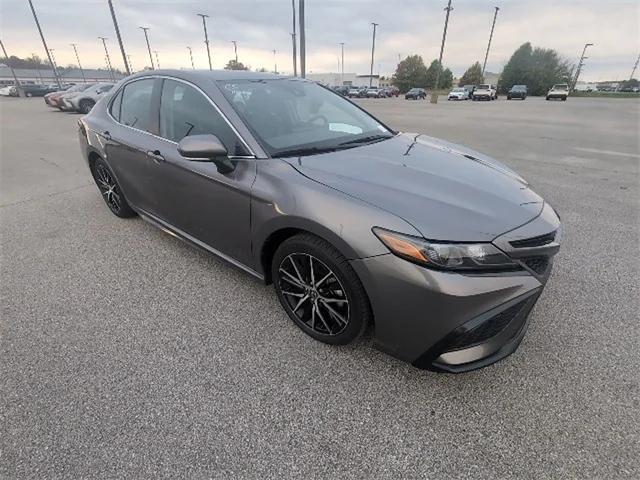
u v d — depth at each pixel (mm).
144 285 2943
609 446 1716
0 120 14625
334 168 2195
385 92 51844
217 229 2629
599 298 2781
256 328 2461
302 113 2844
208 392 1999
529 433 1778
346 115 3104
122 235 3789
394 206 1854
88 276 3074
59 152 8055
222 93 2631
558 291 2871
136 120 3275
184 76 2887
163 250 3477
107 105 3766
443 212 1837
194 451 1701
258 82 2955
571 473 1608
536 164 6898
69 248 3535
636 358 2217
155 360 2211
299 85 3195
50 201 4816
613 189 5352
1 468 1632
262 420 1849
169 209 3047
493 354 1867
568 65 74062
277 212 2119
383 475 1608
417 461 1663
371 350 2256
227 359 2215
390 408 1905
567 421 1836
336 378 2078
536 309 2660
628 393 1982
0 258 3367
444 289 1675
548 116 17312
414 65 81875
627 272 3129
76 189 5316
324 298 2158
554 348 2293
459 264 1700
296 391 2002
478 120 15102
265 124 2525
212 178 2465
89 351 2281
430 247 1696
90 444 1729
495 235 1766
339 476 1604
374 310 1882
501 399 1951
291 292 2373
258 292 2840
